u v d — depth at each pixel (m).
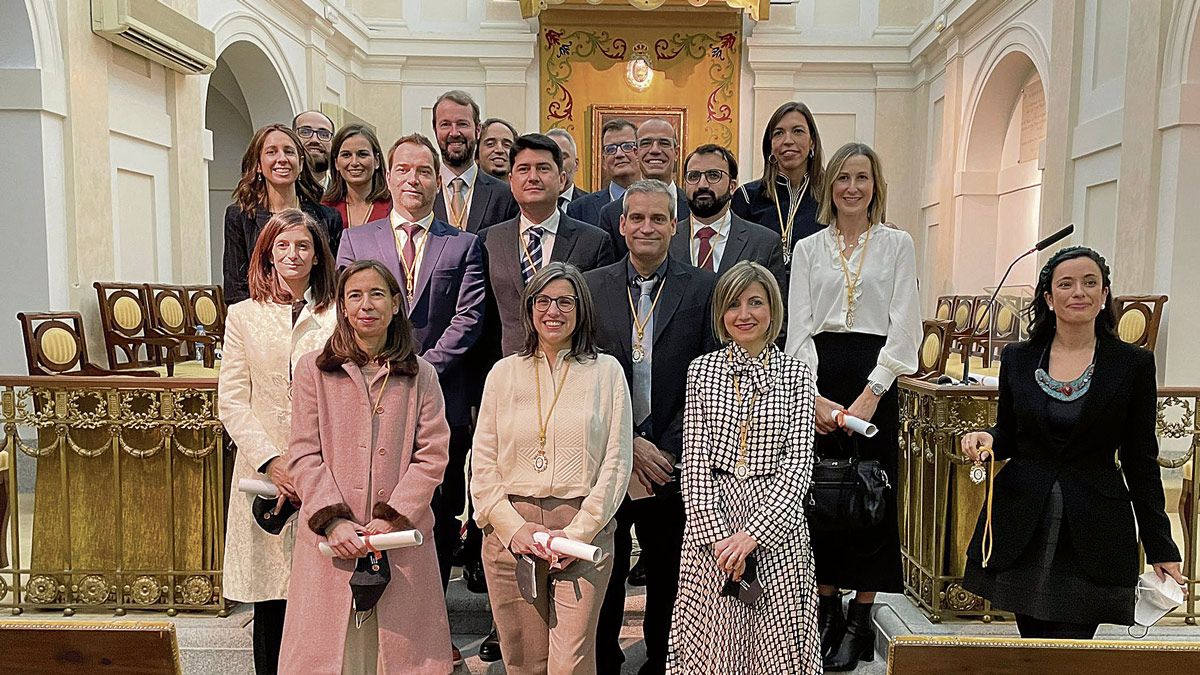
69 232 5.73
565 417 2.50
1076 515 2.27
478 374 3.18
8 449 3.64
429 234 3.07
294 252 2.62
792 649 2.37
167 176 7.03
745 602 2.34
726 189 3.12
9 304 5.54
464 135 3.79
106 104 6.08
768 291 2.48
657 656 2.88
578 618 2.44
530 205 2.98
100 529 3.42
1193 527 3.24
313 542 2.36
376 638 2.38
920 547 3.40
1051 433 2.32
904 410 3.64
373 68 11.09
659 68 11.03
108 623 1.64
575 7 10.85
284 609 2.73
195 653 3.18
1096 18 6.82
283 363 2.62
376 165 4.05
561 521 2.49
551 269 2.55
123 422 3.32
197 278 7.40
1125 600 2.26
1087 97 6.97
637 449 2.68
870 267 2.87
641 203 2.69
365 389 2.40
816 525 2.63
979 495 3.27
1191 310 5.77
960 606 3.26
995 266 9.84
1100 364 2.30
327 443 2.38
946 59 10.10
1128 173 6.19
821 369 2.91
